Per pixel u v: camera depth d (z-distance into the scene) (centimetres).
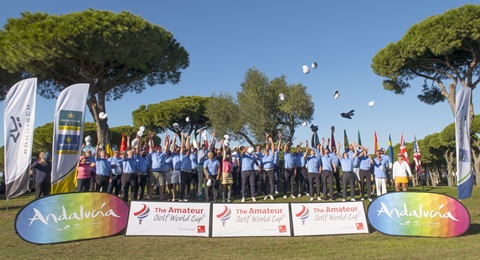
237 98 3089
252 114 2931
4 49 1591
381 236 947
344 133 1820
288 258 721
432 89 2456
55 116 1042
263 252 781
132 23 1716
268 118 2947
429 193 966
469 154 1060
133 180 1309
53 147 1030
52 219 866
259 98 2953
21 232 830
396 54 2092
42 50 1600
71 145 1052
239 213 966
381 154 1528
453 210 952
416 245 837
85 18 1620
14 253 771
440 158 4884
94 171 1469
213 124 3095
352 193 1386
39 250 800
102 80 1930
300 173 1571
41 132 3662
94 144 3819
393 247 816
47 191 1316
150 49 1816
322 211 987
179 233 938
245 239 925
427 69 2202
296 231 961
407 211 962
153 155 1373
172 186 1450
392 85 2347
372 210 979
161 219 948
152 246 841
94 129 3806
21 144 1074
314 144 1789
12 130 1066
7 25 1673
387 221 966
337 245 846
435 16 1895
